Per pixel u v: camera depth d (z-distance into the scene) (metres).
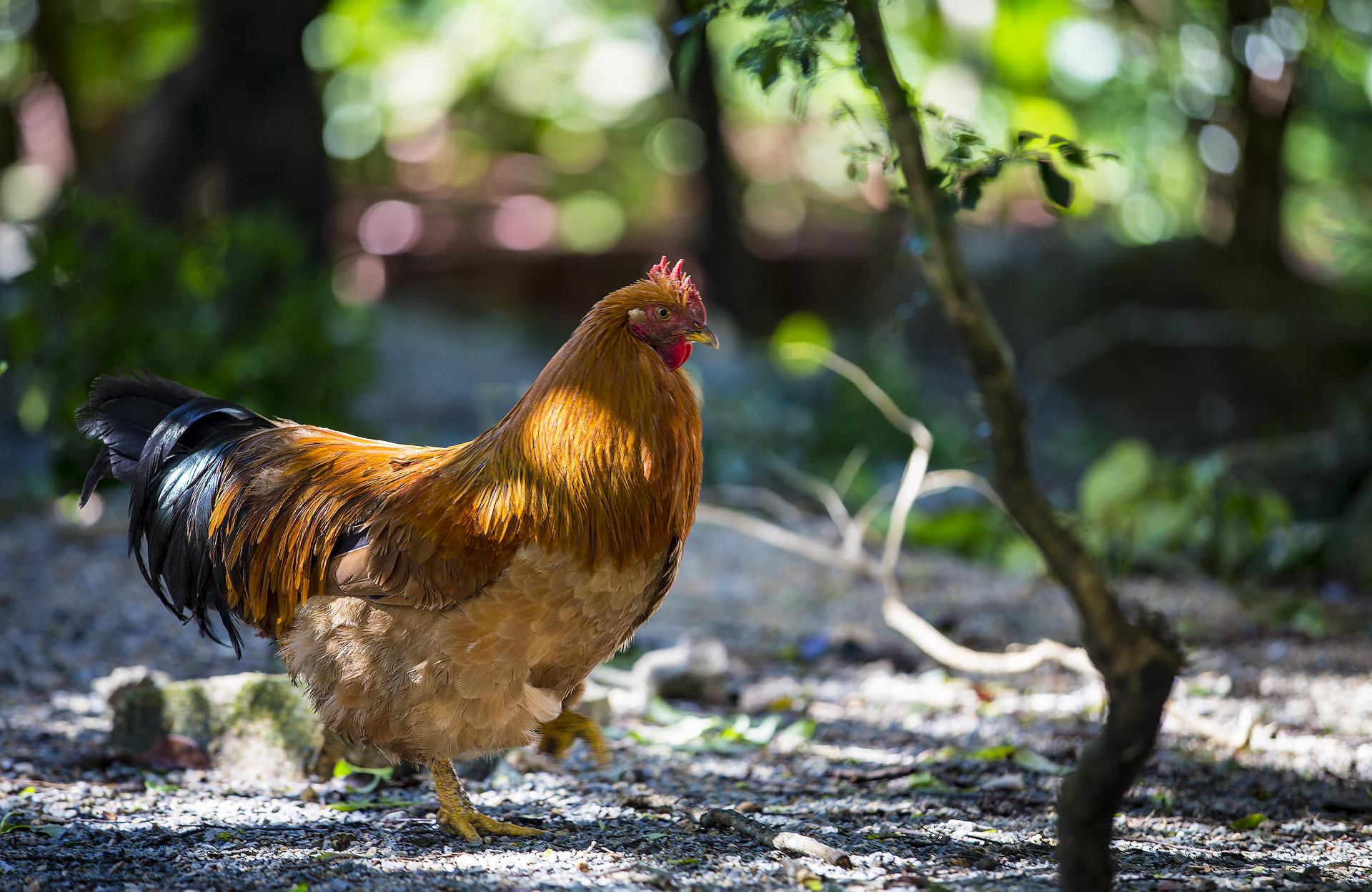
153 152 12.77
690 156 23.81
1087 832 3.04
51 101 20.17
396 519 3.98
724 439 12.35
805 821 4.38
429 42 20.95
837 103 4.82
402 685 3.96
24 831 4.05
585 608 4.03
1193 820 4.50
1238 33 15.48
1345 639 7.64
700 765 5.27
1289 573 9.42
